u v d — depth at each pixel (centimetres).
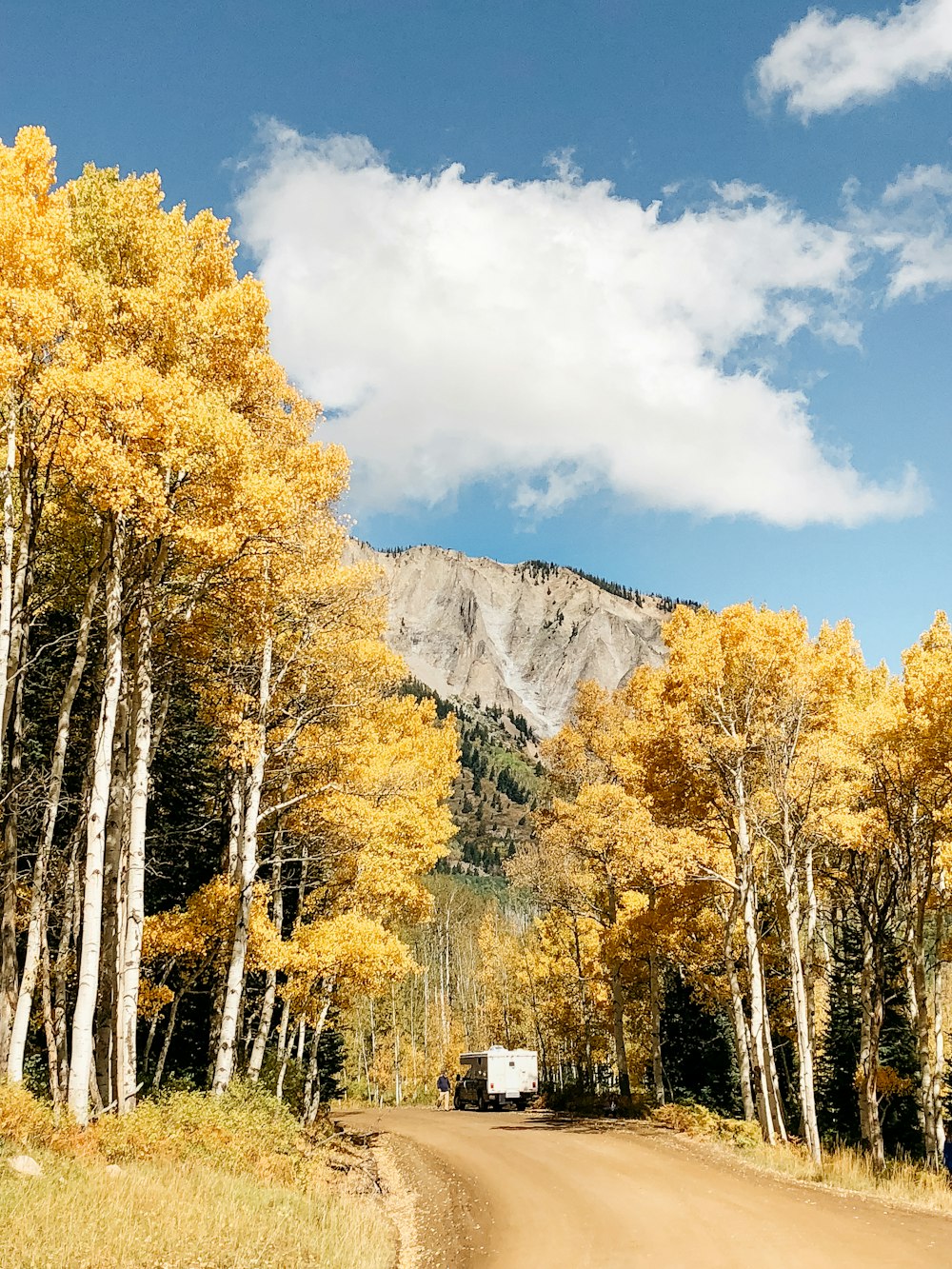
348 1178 1628
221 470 1207
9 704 1330
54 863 1639
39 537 1412
